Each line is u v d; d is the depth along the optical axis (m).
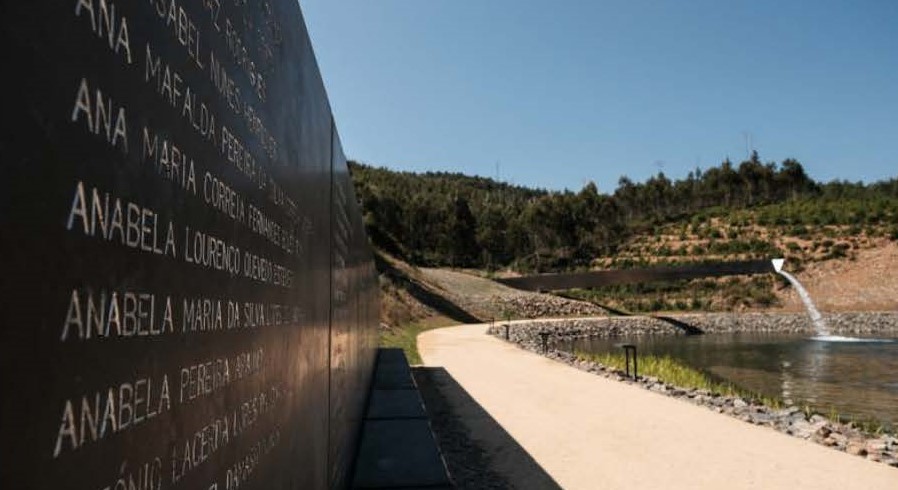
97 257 1.03
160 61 1.33
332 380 4.61
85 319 0.99
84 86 1.00
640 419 10.06
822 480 6.66
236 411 1.88
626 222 106.75
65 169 0.94
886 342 40.50
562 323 48.16
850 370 25.23
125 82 1.15
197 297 1.54
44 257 0.88
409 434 7.12
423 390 13.23
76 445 0.95
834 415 13.85
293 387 2.88
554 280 63.62
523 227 100.38
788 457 7.59
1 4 0.78
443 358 19.75
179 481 1.38
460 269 84.12
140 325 1.20
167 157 1.36
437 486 5.33
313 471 3.52
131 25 1.18
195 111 1.56
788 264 69.69
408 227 92.94
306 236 3.40
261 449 2.20
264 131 2.38
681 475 6.89
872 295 60.84
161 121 1.33
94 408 1.01
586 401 11.83
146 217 1.24
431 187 140.62
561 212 98.56
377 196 83.88
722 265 63.28
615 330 50.81
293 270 2.96
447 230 94.19
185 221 1.47
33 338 0.85
